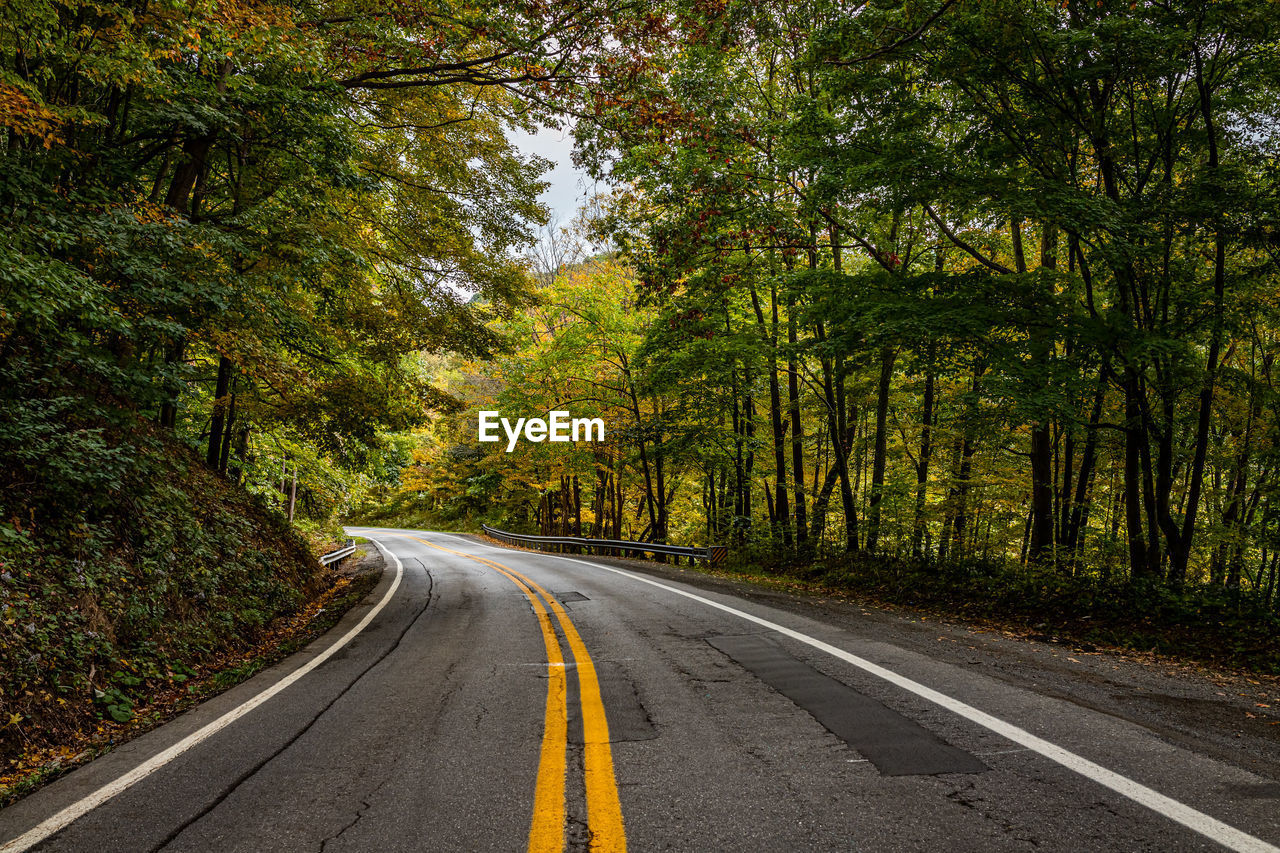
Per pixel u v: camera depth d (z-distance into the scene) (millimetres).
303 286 10797
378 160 11914
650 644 6621
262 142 8266
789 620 7770
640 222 12047
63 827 2934
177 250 6453
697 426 17766
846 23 8750
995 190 8461
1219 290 9328
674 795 3072
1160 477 9602
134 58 6098
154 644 5941
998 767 3287
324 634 7879
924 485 14352
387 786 3277
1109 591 7805
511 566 17500
